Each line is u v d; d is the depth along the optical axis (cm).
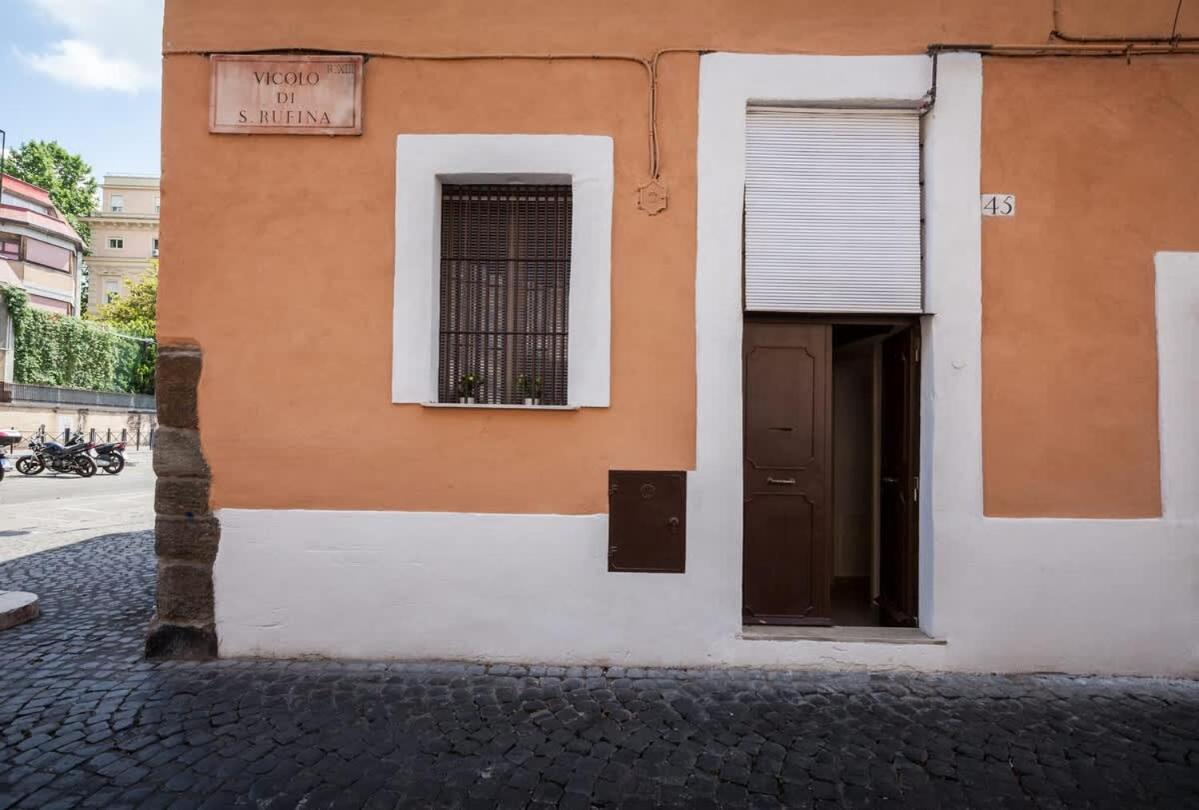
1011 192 434
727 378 433
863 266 443
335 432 436
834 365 633
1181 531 422
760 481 461
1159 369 429
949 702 379
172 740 325
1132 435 427
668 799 284
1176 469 425
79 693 376
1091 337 431
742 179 439
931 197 438
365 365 438
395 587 430
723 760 314
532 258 461
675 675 414
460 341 461
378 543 432
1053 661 421
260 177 441
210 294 439
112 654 434
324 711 358
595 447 433
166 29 442
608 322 434
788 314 452
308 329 438
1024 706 375
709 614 427
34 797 278
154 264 4900
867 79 436
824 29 439
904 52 437
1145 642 419
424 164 440
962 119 435
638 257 438
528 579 430
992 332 432
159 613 432
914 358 455
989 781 299
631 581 428
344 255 440
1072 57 433
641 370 435
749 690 392
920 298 443
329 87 441
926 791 291
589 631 428
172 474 433
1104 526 423
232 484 434
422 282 438
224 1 441
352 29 442
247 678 400
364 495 434
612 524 429
